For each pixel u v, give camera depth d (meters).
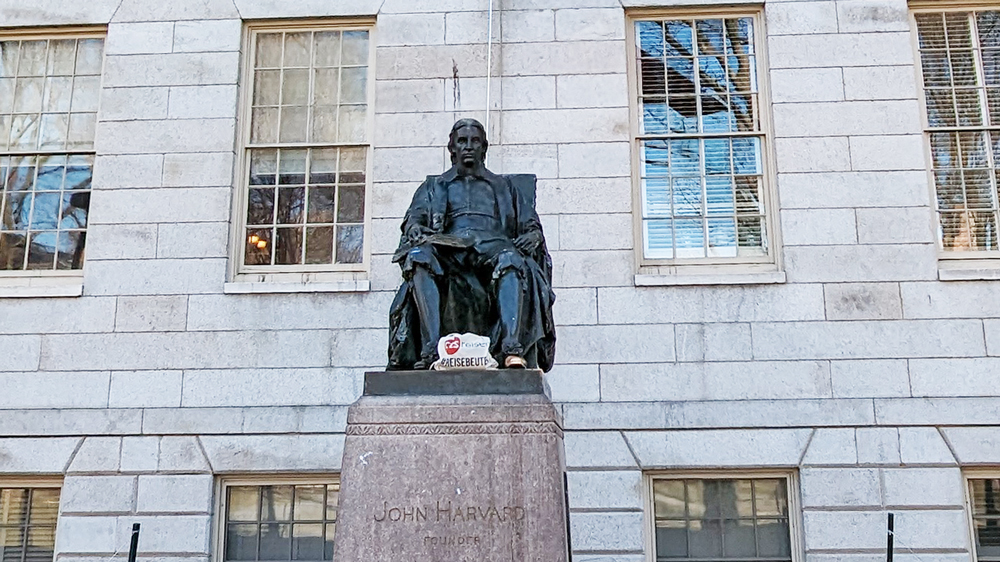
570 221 11.04
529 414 6.57
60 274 11.50
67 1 12.01
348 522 6.41
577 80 11.45
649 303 10.75
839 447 10.22
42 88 12.03
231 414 10.67
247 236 11.48
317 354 10.81
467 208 7.60
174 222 11.30
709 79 11.61
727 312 10.68
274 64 11.94
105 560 10.36
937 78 11.48
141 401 10.79
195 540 10.37
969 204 11.12
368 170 11.52
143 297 11.10
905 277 10.68
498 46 11.59
